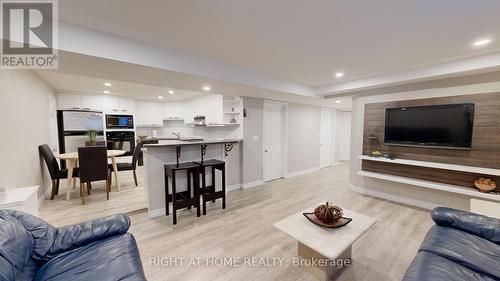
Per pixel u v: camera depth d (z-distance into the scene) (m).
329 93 4.38
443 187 3.03
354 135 4.31
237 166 4.48
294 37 2.14
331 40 2.21
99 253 1.44
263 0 1.53
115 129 5.91
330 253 1.56
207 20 1.82
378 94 3.88
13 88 2.56
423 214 3.19
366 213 3.24
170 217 3.11
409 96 3.50
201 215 3.17
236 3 1.57
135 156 4.59
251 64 3.04
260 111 4.79
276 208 3.44
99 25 1.91
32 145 3.20
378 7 1.61
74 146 5.20
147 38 2.19
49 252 1.43
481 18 1.75
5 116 2.33
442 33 2.03
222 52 2.58
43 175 3.74
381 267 2.02
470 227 1.68
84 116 5.33
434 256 1.46
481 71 2.73
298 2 1.55
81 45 1.94
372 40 2.20
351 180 4.43
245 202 3.72
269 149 5.21
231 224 2.88
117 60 2.13
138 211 3.28
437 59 2.75
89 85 4.50
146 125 6.82
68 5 1.59
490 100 2.79
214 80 2.97
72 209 3.32
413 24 1.86
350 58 2.75
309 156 6.21
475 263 1.34
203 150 3.47
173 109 7.11
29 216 1.50
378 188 3.98
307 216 2.07
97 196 3.91
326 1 1.54
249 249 2.31
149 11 1.68
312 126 6.25
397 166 3.70
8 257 1.12
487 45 2.30
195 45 2.36
